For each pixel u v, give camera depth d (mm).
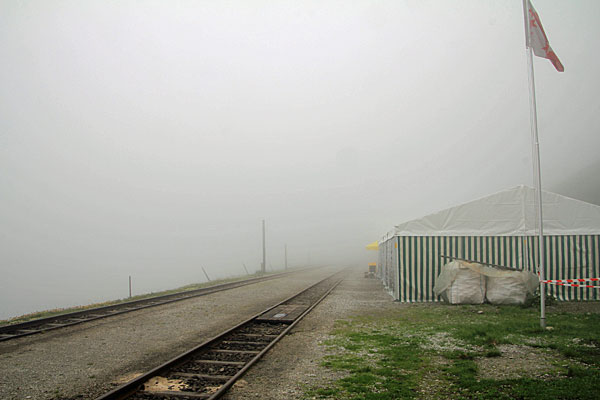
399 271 15289
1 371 6734
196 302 16328
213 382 6105
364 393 5465
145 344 8711
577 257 14500
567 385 5527
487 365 6664
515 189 15117
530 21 10055
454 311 12391
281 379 6164
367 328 10219
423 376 6168
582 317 10664
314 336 9367
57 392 5707
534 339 8359
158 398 5473
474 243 15031
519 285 13047
